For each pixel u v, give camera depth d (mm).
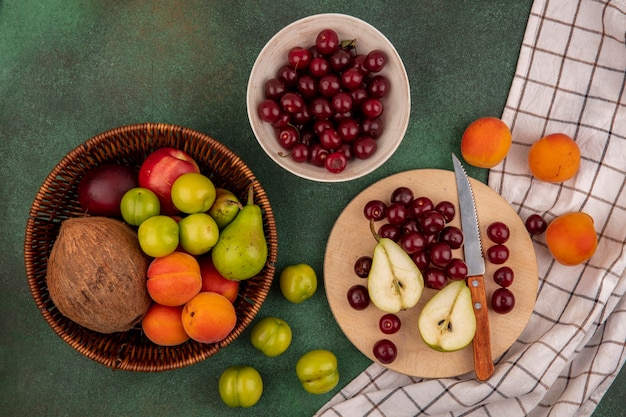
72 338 1082
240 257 1033
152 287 996
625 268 1304
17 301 1295
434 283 1217
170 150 1085
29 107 1283
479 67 1327
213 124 1302
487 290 1292
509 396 1265
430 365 1272
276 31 1298
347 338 1330
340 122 1128
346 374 1328
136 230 1085
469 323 1174
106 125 1292
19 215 1287
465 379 1297
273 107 1097
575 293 1308
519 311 1281
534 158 1258
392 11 1312
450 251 1203
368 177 1328
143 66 1292
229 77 1300
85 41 1282
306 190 1321
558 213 1317
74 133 1290
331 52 1103
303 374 1228
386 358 1230
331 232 1272
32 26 1277
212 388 1315
